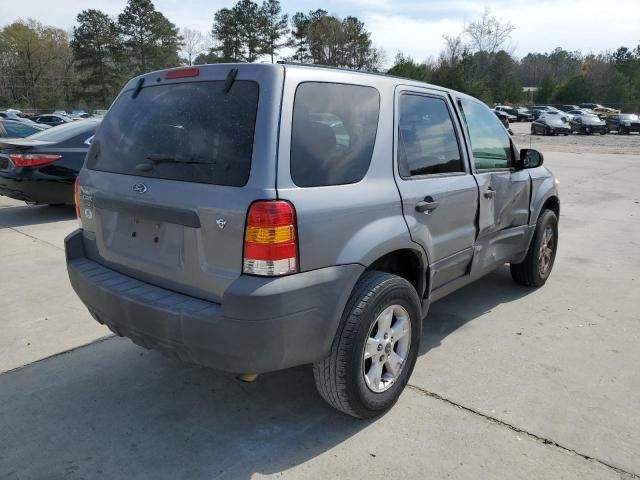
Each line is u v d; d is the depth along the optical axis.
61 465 2.59
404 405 3.11
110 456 2.66
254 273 2.33
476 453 2.68
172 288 2.67
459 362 3.64
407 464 2.60
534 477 2.51
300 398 3.19
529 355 3.75
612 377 3.45
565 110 60.12
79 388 3.29
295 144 2.44
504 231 4.29
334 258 2.54
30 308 4.53
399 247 2.87
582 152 22.58
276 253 2.32
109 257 3.02
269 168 2.34
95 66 76.50
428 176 3.26
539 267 5.07
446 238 3.41
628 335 4.11
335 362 2.64
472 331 4.16
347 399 2.72
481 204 3.81
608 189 12.03
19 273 5.44
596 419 2.97
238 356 2.36
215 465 2.60
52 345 3.86
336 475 2.53
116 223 2.96
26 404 3.11
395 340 2.97
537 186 4.80
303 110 2.52
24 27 83.94
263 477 2.52
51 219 7.98
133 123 2.93
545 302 4.81
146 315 2.58
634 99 76.38
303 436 2.83
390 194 2.87
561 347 3.89
